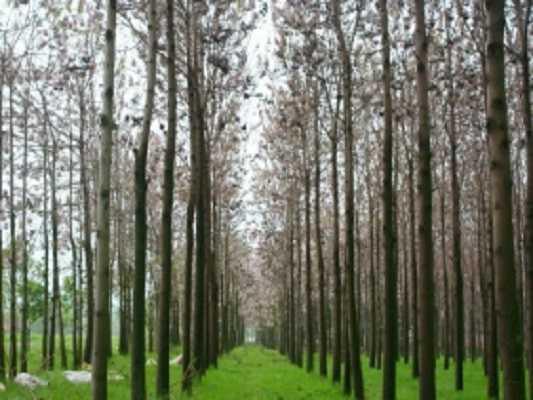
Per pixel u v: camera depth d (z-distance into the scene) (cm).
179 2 1608
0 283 1688
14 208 2130
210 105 2133
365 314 4281
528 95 1225
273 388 1845
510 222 569
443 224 2473
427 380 973
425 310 991
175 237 3681
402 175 2733
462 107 1992
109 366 2105
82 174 2322
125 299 3156
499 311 564
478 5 1551
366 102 1845
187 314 1650
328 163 2542
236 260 5069
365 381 2239
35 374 1758
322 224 3644
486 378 2233
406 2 1664
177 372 2045
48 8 1789
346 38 1733
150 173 2642
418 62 1054
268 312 7162
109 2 795
